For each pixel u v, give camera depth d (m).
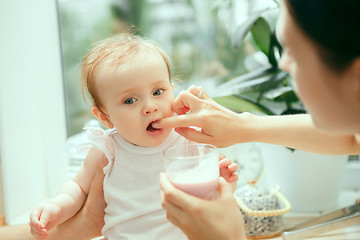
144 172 0.95
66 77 1.67
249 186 1.21
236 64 1.80
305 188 1.29
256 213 1.12
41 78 1.57
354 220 1.06
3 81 1.34
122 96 0.89
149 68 0.89
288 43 0.63
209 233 0.65
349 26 0.55
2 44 1.34
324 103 0.64
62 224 1.01
